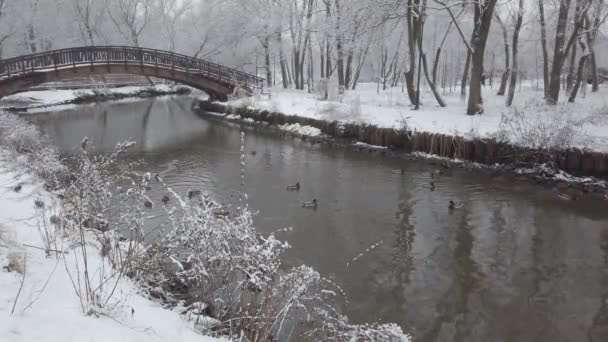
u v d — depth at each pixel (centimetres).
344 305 750
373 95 3281
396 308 750
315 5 4003
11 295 391
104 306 416
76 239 623
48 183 935
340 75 3353
